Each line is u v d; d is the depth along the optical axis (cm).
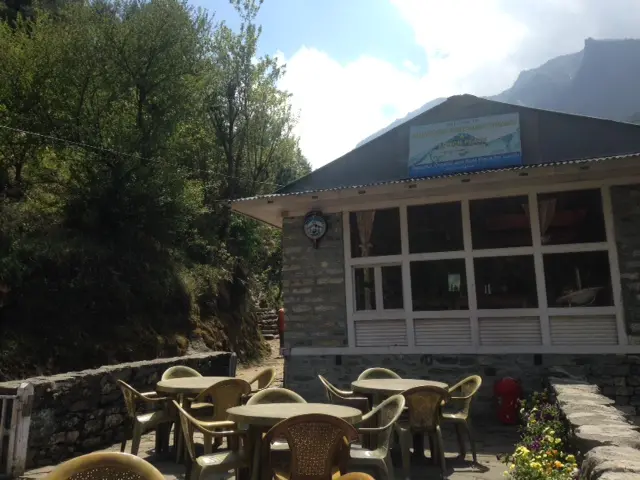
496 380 764
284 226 908
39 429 558
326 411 396
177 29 1501
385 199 850
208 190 1964
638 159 670
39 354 1013
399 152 904
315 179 934
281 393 493
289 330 873
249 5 2069
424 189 796
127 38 1423
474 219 812
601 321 736
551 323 757
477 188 797
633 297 724
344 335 846
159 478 221
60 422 588
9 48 1405
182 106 1529
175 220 1540
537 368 750
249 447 387
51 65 1386
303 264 884
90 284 1188
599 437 330
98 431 649
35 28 1493
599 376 724
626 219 739
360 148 923
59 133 1380
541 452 372
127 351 1179
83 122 1395
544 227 778
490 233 801
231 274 1841
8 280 1042
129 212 1418
